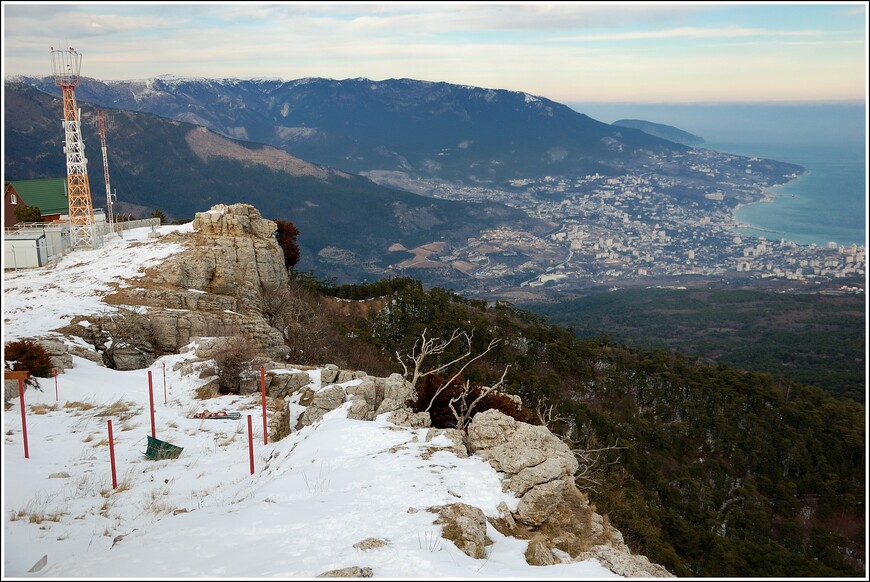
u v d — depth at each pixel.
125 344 45.56
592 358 97.75
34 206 84.88
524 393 74.19
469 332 84.88
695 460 75.25
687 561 51.16
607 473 53.00
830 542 63.94
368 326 80.75
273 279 62.47
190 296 53.56
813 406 90.56
